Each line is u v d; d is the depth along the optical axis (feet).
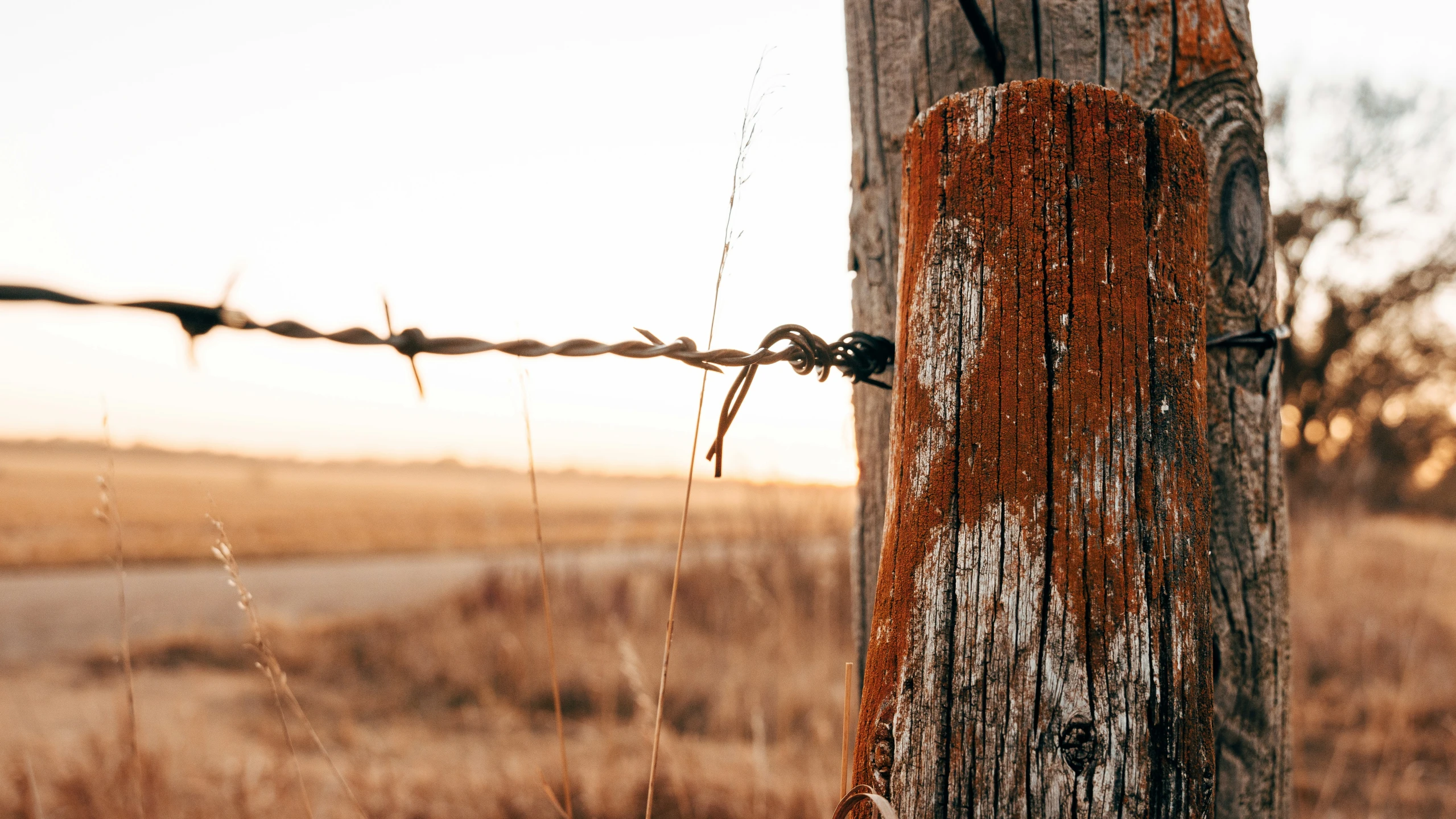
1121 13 3.77
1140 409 2.69
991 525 2.63
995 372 2.68
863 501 4.34
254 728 14.89
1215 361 3.78
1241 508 3.78
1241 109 3.85
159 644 20.89
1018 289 2.70
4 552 43.65
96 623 25.61
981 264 2.75
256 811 9.64
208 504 4.57
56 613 27.53
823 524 18.62
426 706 16.55
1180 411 2.77
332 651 20.24
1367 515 30.32
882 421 4.23
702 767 11.05
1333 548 25.58
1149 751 2.56
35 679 18.29
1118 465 2.64
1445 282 58.70
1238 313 3.83
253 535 55.11
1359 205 59.06
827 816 9.30
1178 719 2.61
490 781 11.22
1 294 2.07
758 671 15.15
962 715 2.60
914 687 2.68
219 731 14.55
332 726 15.24
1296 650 17.92
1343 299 62.18
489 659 18.15
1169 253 2.84
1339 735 14.53
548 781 10.95
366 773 11.78
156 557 44.86
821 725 11.97
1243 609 3.78
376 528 63.16
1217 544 3.77
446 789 11.07
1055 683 2.54
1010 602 2.59
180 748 12.03
